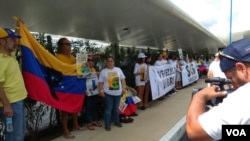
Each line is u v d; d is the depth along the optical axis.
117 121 7.13
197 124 1.49
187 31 14.06
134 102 8.30
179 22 10.88
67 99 5.87
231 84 1.78
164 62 11.92
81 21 8.68
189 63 17.31
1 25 8.13
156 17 9.35
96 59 8.20
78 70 6.16
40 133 6.36
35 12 6.88
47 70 5.50
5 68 3.95
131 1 6.92
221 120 1.42
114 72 6.83
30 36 5.14
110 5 7.14
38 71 5.03
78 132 6.59
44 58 5.43
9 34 4.04
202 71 23.67
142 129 6.86
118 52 10.28
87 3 6.65
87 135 6.34
